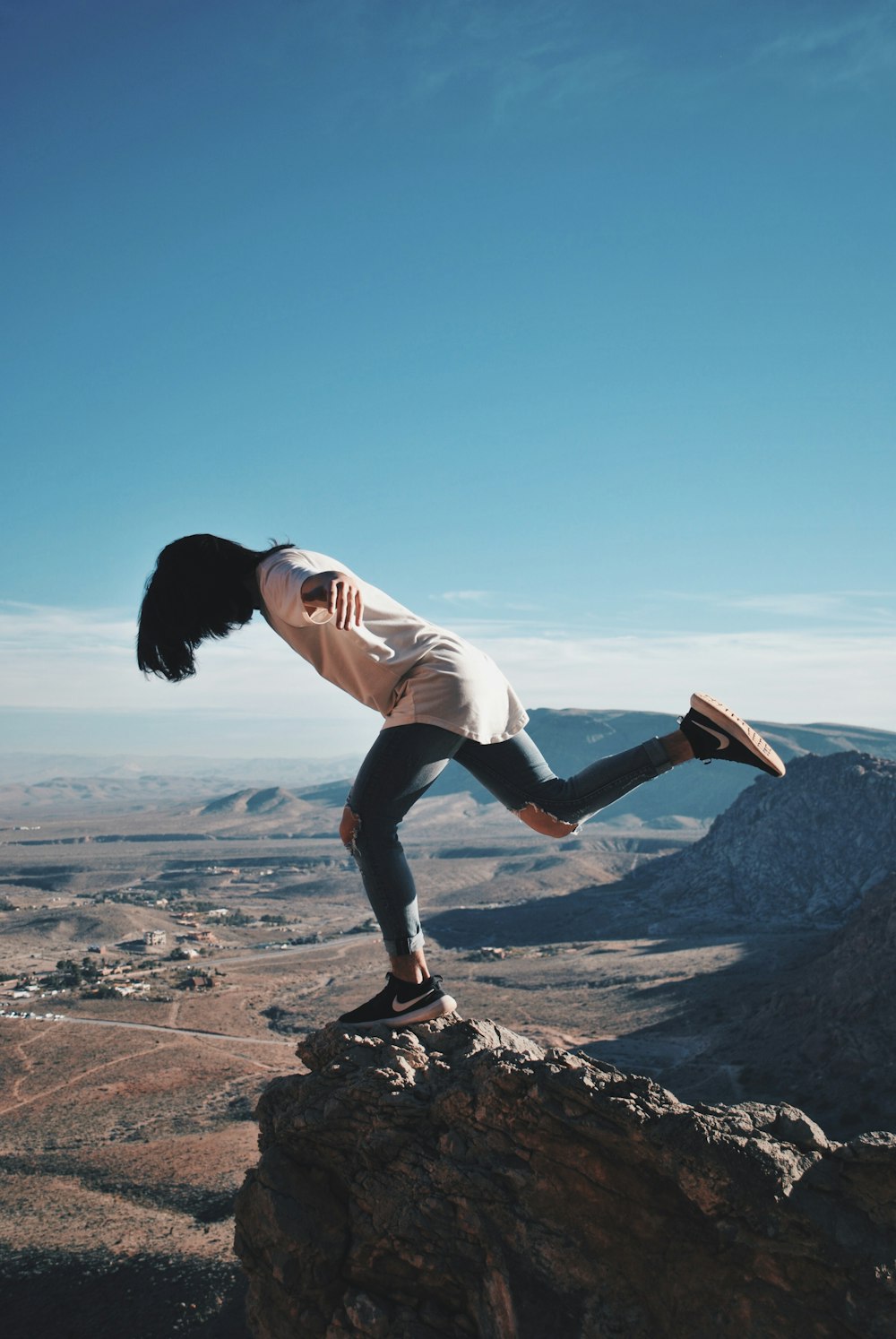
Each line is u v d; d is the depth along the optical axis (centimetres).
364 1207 577
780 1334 450
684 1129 475
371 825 525
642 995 14738
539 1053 562
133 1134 9031
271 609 482
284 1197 590
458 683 496
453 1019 619
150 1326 3847
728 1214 464
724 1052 10512
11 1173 7712
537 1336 496
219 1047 13212
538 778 520
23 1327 4047
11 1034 14162
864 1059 8412
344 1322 565
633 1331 477
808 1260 452
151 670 536
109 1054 12875
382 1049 598
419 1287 554
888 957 9831
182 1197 6406
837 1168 466
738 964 16350
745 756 486
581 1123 502
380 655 498
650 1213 492
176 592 511
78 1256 4756
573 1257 502
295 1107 618
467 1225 534
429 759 505
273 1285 593
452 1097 555
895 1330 431
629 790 505
